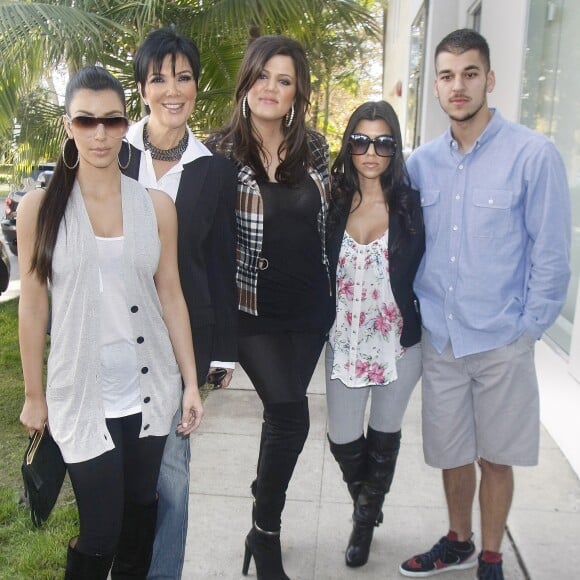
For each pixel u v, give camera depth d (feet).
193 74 7.70
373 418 9.27
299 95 8.23
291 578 9.22
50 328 6.97
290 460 8.47
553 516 10.65
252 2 18.10
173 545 8.07
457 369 8.55
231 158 8.27
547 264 7.84
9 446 13.62
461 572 9.30
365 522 9.34
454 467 8.84
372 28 22.72
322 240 8.64
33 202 6.50
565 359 12.70
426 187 8.57
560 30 13.94
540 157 7.78
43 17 15.78
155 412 7.04
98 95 6.21
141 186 6.85
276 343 8.47
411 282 8.70
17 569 9.50
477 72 7.89
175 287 7.32
